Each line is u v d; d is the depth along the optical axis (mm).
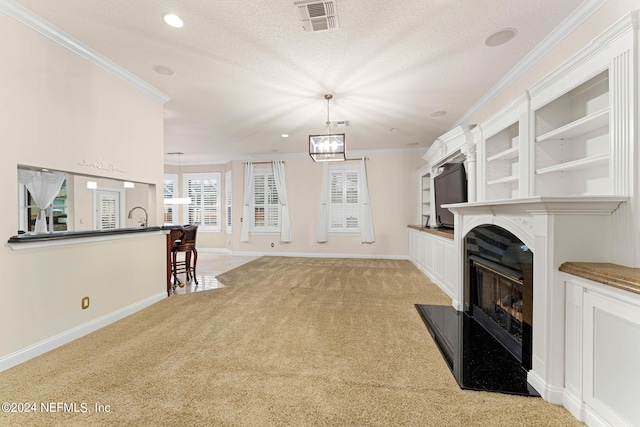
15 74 2049
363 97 3598
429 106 3906
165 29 2260
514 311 2250
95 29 2264
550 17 2117
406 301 3533
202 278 4801
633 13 1482
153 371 1965
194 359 2129
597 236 1632
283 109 4023
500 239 2312
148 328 2711
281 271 5363
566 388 1623
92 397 1687
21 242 2047
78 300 2514
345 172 6973
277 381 1848
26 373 1937
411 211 6664
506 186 3328
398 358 2145
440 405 1621
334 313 3119
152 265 3453
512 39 2387
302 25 2205
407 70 2906
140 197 3564
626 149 1558
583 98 2209
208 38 2377
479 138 3510
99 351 2250
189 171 8367
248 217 7391
